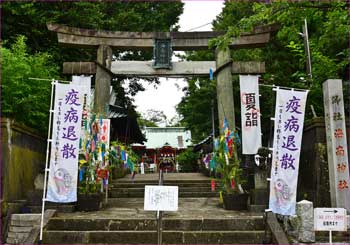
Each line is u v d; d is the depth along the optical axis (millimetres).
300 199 9609
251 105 10984
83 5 14469
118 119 17562
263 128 16484
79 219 7348
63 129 7586
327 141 8227
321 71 10133
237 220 7309
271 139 10930
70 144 7539
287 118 7309
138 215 7941
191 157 27547
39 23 13266
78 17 14250
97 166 9180
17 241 7234
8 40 12539
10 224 7656
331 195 7961
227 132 9398
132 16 17922
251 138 10766
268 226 6977
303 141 10023
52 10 13938
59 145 7496
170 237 6883
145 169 31062
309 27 12156
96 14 15242
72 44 12023
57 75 12406
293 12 8555
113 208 9125
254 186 10242
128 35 12289
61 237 6914
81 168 8781
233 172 9070
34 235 6742
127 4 19344
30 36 13508
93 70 11953
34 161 10344
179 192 11586
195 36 12320
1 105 9180
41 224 6719
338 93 8172
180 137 34656
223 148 9320
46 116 10336
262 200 8703
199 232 6930
